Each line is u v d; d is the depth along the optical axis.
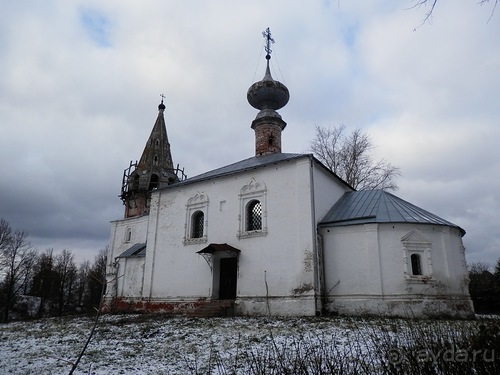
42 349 12.39
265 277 19.53
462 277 18.81
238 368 8.41
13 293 48.97
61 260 59.19
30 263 51.12
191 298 22.20
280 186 20.47
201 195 23.75
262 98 28.11
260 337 12.20
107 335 14.43
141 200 38.38
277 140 27.62
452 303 17.83
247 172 21.94
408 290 17.52
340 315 17.83
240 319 17.19
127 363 9.60
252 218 21.61
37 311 52.91
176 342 12.16
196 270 22.56
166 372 8.52
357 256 18.52
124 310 25.33
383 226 18.45
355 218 19.39
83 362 9.92
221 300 20.58
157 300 23.64
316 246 18.83
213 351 10.39
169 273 23.73
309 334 12.21
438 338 5.95
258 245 20.28
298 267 18.61
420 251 18.36
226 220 22.08
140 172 39.81
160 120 44.06
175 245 24.05
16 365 10.05
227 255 21.66
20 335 16.19
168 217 25.11
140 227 33.41
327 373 6.18
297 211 19.47
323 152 35.66
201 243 22.72
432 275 17.95
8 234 49.31
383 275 17.86
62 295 54.81
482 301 31.11
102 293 4.93
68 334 15.44
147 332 14.54
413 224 18.52
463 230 20.39
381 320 14.48
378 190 22.05
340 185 23.42
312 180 19.77
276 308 18.66
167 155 42.16
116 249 34.50
